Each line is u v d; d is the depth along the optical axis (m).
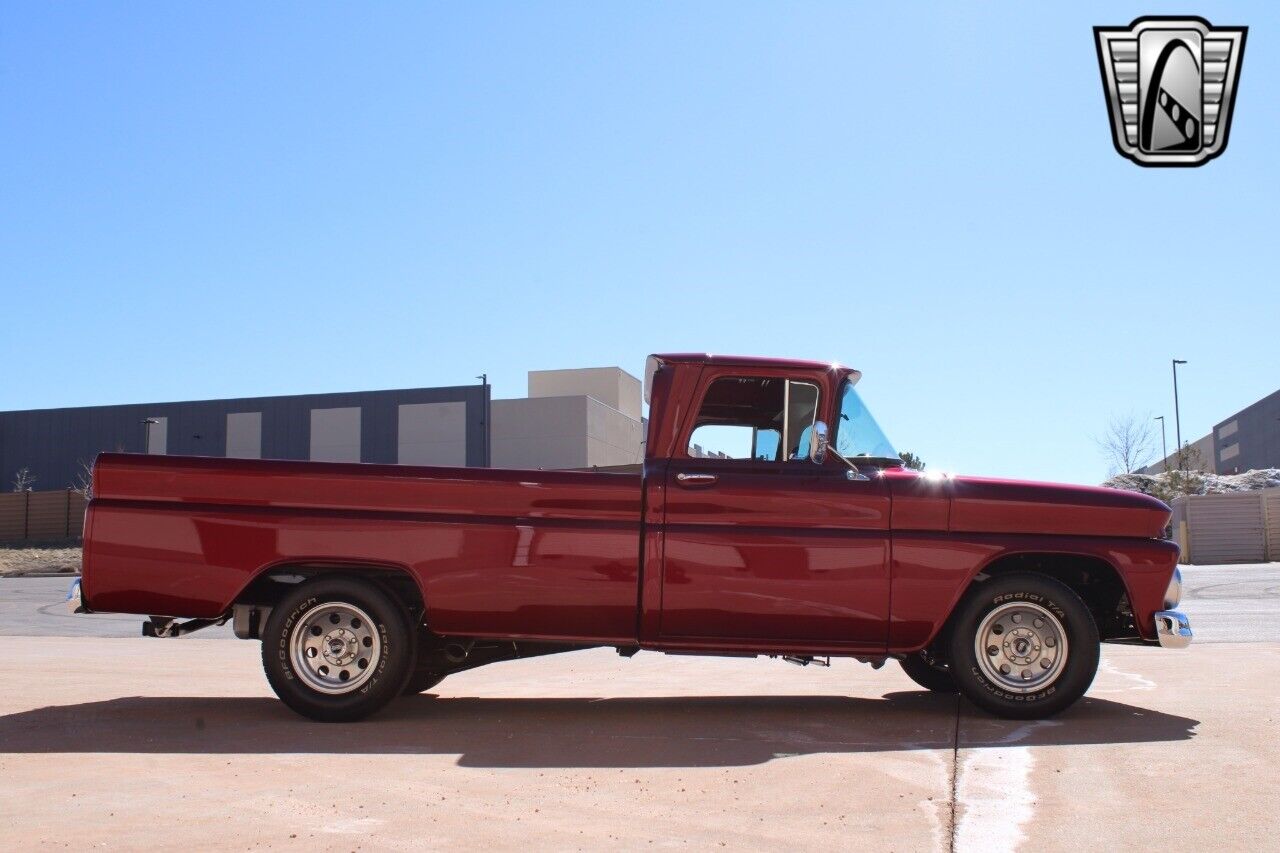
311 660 6.42
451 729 6.14
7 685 8.23
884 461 6.77
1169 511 6.73
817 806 4.40
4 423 66.38
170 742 5.77
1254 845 3.86
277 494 6.45
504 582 6.38
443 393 58.50
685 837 3.99
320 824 4.16
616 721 6.44
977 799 4.49
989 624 6.48
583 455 57.56
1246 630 13.45
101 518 6.43
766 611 6.38
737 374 6.70
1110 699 7.24
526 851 3.83
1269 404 91.94
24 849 3.85
